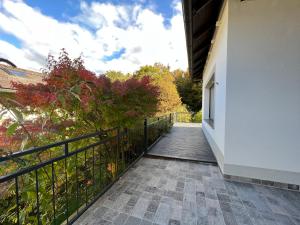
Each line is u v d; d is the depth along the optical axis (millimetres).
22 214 2211
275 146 2520
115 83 2754
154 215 1919
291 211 1991
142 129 3949
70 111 2688
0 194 2006
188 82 18812
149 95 3098
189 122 12594
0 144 2035
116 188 2471
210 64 5211
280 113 2482
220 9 3102
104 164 3020
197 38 3928
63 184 2809
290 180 2463
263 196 2291
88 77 2557
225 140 2762
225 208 2039
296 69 2395
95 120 2994
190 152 4148
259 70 2545
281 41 2439
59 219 2357
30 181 2115
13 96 2178
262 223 1805
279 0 2416
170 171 3072
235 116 2693
